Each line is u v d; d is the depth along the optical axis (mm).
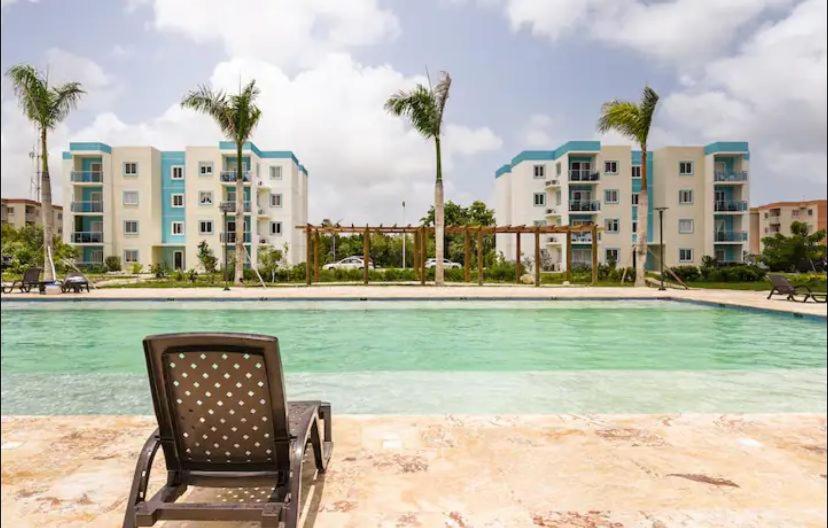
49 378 5336
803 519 2176
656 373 5613
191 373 1973
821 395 4699
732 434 3260
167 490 2018
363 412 4141
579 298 15039
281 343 8734
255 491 2424
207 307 13438
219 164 37938
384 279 26812
